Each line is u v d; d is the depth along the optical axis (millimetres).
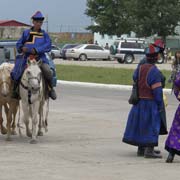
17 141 13914
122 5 94000
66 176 9734
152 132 11602
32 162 11031
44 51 13664
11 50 23422
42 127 16172
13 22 90750
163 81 11812
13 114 14711
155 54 11719
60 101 24516
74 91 30234
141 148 11977
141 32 75438
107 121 17953
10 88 13742
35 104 13438
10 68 14078
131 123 11828
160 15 75250
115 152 12422
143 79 11656
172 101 25172
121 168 10562
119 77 37875
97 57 66062
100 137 14641
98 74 40188
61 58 70750
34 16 13617
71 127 16531
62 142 13758
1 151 12320
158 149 12906
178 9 74438
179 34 87688
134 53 60031
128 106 22641
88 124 17219
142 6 75500
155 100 11633
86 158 11570
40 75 13305
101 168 10516
